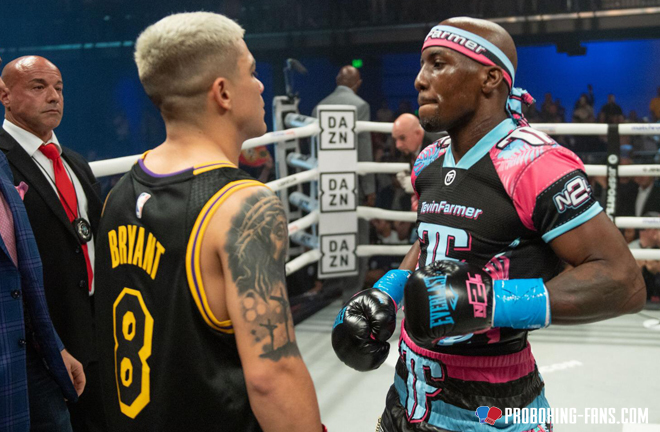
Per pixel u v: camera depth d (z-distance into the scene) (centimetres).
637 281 111
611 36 966
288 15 1077
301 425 94
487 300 106
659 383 272
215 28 99
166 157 103
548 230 114
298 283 436
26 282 149
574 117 926
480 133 124
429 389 128
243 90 102
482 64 120
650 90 1231
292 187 439
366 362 131
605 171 364
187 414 96
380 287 141
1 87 160
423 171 141
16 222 148
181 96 100
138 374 99
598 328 352
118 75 1232
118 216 105
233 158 105
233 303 91
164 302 96
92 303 207
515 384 124
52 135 208
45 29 1192
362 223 396
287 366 93
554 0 954
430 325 106
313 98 1212
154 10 1155
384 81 1305
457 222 124
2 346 138
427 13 1018
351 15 1052
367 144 396
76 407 208
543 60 1284
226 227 92
